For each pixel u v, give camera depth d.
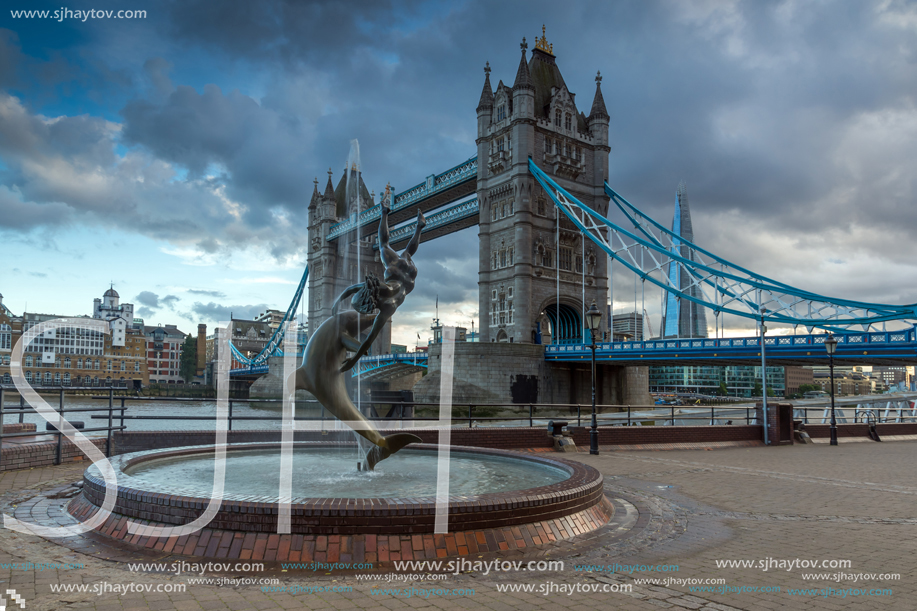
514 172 82.12
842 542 8.46
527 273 79.94
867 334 47.34
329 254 120.31
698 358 58.22
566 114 87.31
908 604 5.98
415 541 6.84
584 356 68.94
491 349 71.25
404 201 105.12
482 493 8.47
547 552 7.35
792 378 191.00
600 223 89.06
